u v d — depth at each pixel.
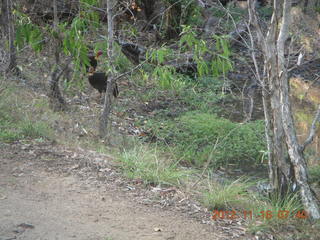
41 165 5.68
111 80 7.52
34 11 9.05
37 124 6.97
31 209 4.57
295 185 5.32
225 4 12.92
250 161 8.09
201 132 8.86
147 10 13.98
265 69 5.49
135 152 6.55
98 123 8.27
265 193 6.00
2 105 7.24
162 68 7.04
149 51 8.34
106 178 5.57
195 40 6.82
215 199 5.22
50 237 4.08
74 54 7.58
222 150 8.26
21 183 5.12
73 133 7.44
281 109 5.26
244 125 9.09
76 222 4.43
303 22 11.48
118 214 4.72
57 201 4.82
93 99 9.74
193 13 13.29
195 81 11.99
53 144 6.48
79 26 7.21
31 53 9.66
